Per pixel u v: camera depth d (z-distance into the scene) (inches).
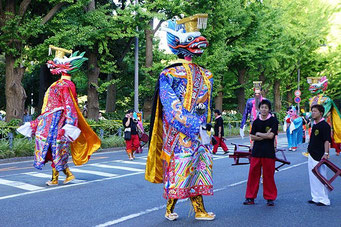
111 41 776.3
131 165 437.7
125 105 1349.7
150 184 310.7
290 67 1427.2
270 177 233.9
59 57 313.9
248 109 356.8
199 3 911.7
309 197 259.4
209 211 218.2
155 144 195.0
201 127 185.5
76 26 676.1
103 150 647.8
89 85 779.4
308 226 187.5
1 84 1301.7
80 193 273.3
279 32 1213.7
